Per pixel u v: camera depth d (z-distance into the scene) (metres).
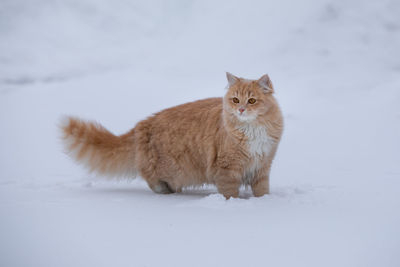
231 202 5.20
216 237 3.79
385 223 4.14
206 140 6.09
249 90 5.71
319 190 6.04
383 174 7.64
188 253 3.42
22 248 3.53
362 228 3.99
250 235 3.83
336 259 3.29
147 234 3.87
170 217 4.48
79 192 6.30
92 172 6.97
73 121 6.80
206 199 5.38
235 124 5.71
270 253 3.41
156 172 6.50
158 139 6.45
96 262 3.26
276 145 5.98
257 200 5.38
